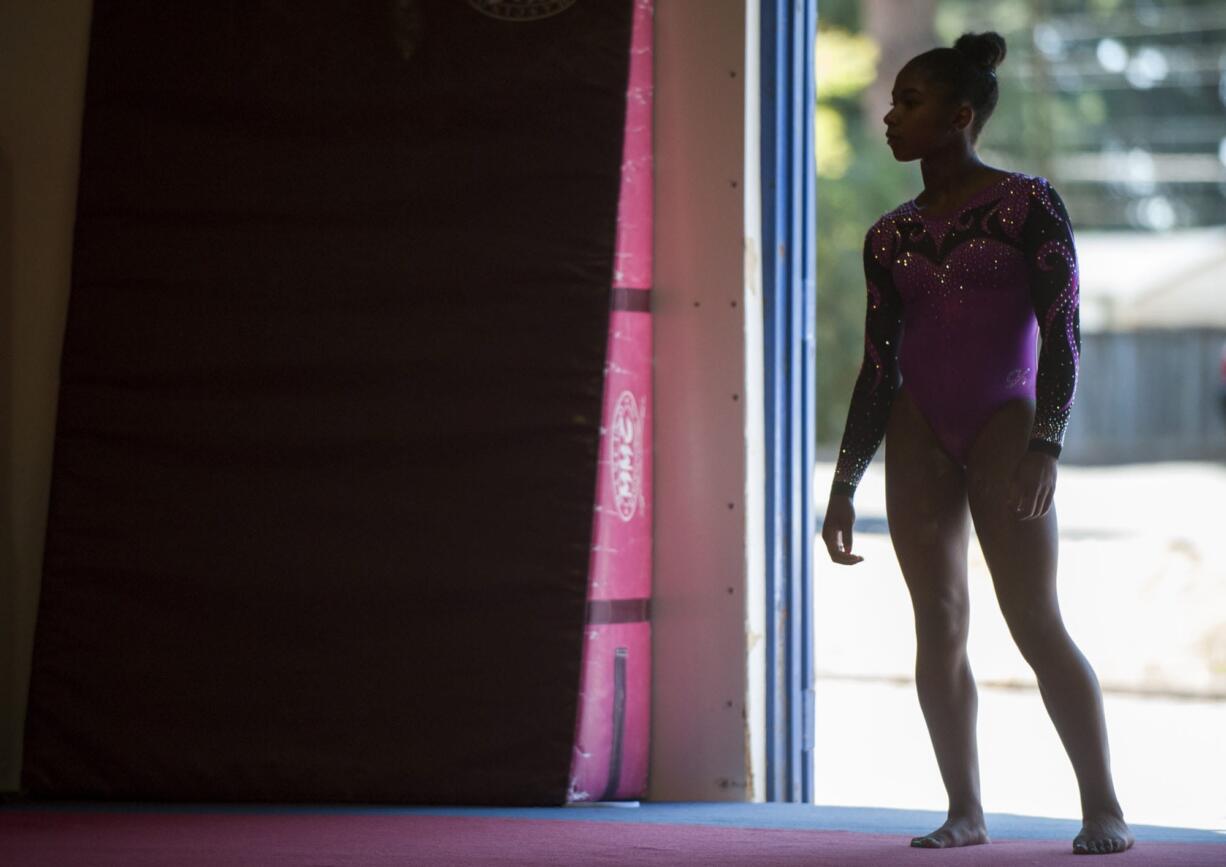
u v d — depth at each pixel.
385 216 12.16
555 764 11.47
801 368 12.74
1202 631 23.41
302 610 11.98
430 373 11.96
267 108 12.45
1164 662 22.84
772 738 12.36
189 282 12.45
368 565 11.91
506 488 11.76
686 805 11.75
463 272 11.98
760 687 12.27
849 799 15.37
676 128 12.24
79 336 12.60
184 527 12.23
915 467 9.30
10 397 13.01
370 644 11.85
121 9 12.84
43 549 12.80
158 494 12.32
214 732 11.99
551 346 11.80
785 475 12.59
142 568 12.26
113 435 12.45
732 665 12.04
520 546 11.70
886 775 16.77
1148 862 8.31
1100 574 25.38
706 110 12.21
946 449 9.27
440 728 11.66
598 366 11.72
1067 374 8.82
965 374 9.13
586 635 11.61
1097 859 8.44
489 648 11.66
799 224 12.74
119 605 12.27
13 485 12.98
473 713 11.62
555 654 11.56
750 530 12.12
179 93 12.63
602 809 11.39
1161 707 21.44
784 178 12.59
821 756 17.94
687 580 12.15
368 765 11.72
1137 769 16.69
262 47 12.50
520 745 11.52
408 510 11.90
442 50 12.15
